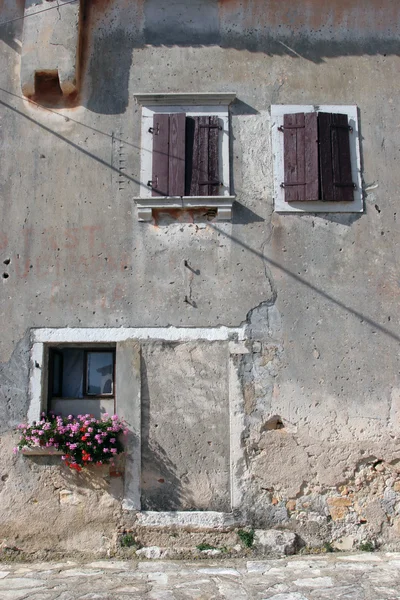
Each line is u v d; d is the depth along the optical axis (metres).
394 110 7.41
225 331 6.80
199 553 6.27
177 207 6.98
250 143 7.24
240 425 6.61
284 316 6.87
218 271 6.94
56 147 7.22
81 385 6.92
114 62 7.43
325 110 7.34
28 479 6.47
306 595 5.03
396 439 6.64
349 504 6.52
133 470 6.48
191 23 7.57
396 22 7.61
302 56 7.50
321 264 7.01
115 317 6.81
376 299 6.96
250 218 7.07
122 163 7.17
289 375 6.74
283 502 6.49
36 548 6.34
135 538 6.36
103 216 7.05
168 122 7.21
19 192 7.11
